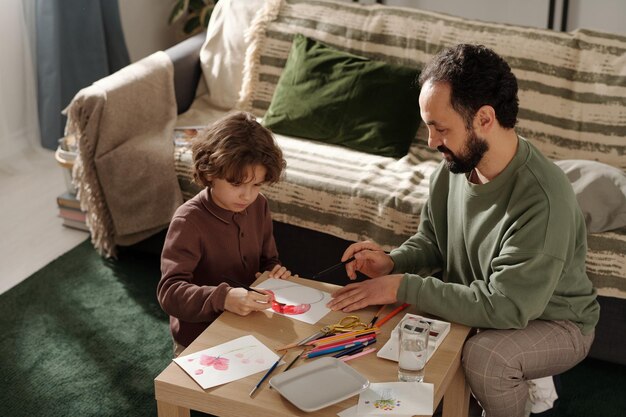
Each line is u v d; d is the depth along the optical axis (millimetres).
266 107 3027
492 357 1660
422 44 2836
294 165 2625
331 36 2947
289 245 2641
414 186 2518
